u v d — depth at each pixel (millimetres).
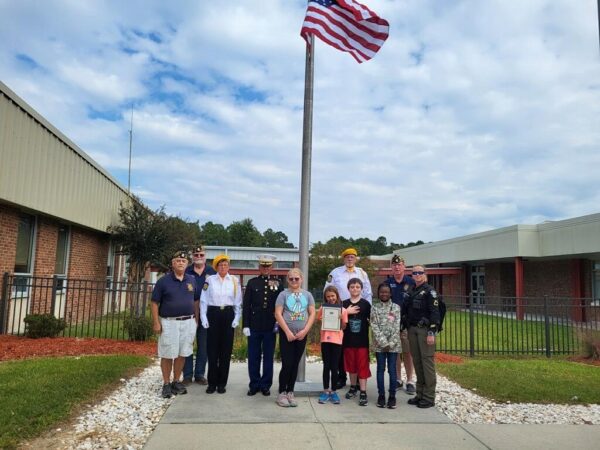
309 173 7215
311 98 7336
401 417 5848
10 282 11516
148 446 4688
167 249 18312
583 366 10203
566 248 23297
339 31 7309
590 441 5164
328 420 5637
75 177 15023
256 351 6629
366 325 6504
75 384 6340
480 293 35438
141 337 10922
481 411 6246
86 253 17500
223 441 4871
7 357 8477
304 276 6969
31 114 11758
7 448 4410
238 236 88375
